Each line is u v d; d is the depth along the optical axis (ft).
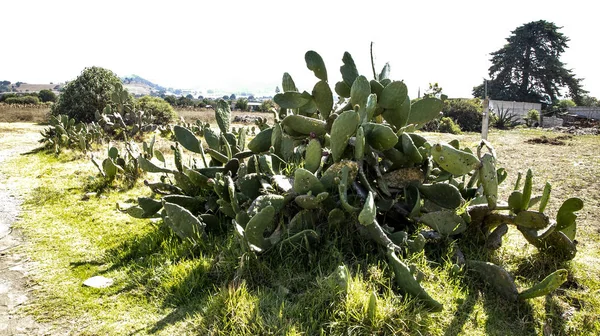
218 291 7.25
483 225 8.70
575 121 69.82
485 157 8.02
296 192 8.32
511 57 123.95
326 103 10.16
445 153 8.05
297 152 11.39
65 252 9.43
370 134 8.61
